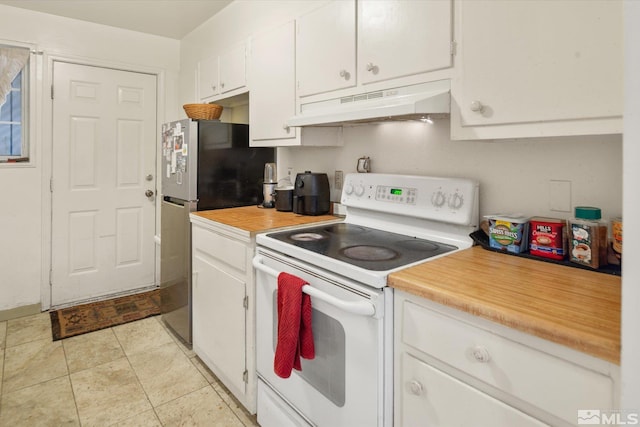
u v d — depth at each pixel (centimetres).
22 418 166
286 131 197
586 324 71
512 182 137
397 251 132
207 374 203
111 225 314
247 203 243
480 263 115
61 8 267
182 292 228
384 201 165
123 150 315
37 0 254
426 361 95
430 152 163
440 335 91
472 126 117
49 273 288
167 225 247
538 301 83
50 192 286
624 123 56
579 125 94
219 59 260
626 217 56
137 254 328
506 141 137
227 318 181
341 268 113
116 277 319
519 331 76
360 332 108
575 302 82
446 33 121
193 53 305
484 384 83
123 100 312
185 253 221
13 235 273
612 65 88
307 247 137
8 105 272
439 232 148
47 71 278
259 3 224
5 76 262
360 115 138
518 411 78
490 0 110
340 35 161
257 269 155
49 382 194
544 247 119
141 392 187
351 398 113
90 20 288
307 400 133
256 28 228
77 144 295
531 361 75
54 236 290
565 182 124
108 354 223
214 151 225
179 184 229
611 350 63
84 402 178
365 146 193
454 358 88
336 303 109
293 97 191
